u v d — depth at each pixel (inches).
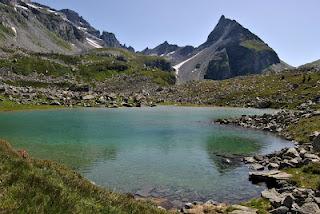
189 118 4234.7
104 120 3757.4
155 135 2714.1
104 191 602.9
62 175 611.8
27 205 404.2
